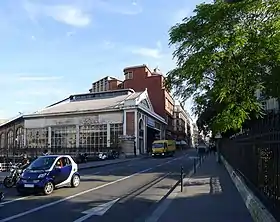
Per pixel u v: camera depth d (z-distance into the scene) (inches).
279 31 413.4
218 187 603.5
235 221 343.9
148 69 3882.9
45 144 2955.2
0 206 469.1
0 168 1111.6
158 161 1713.8
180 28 508.7
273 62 433.4
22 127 3211.1
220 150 1449.3
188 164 1408.7
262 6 413.7
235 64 460.8
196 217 368.5
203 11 482.6
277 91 450.6
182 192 557.3
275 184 269.6
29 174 588.4
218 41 447.2
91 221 374.0
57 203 492.1
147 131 3038.9
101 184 729.6
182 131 4889.3
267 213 281.3
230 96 493.0
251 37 436.5
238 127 495.8
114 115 2689.5
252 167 413.4
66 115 2883.9
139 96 2792.8
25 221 374.9
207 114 734.5
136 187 674.2
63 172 638.5
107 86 4234.7
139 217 393.7
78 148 2785.4
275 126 276.5
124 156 2385.6
